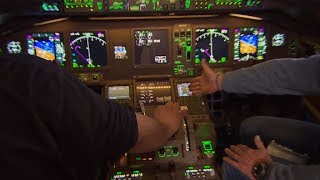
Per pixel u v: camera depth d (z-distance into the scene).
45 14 2.48
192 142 2.42
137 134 0.99
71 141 0.83
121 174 2.30
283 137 2.24
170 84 2.72
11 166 0.73
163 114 1.42
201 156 2.40
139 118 1.26
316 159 2.08
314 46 2.66
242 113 3.11
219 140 3.02
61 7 2.44
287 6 2.53
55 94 0.82
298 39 2.74
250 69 2.09
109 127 0.91
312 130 2.14
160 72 2.76
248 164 1.70
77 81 0.92
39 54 2.64
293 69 1.89
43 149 0.77
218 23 2.69
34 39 2.60
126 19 2.62
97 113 0.89
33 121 0.77
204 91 2.27
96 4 2.45
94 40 2.65
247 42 2.75
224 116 3.04
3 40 2.55
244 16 2.67
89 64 2.70
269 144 2.07
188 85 2.72
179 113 1.46
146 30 2.65
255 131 2.37
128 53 2.69
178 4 2.49
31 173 0.75
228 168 2.20
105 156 0.94
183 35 2.69
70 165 0.84
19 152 0.74
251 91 2.10
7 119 0.76
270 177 1.58
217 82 2.20
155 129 1.29
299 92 1.92
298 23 2.68
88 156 0.87
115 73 2.73
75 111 0.84
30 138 0.76
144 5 2.48
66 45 2.63
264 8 2.58
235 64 2.79
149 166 2.33
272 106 3.04
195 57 2.74
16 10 2.34
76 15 2.51
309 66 1.83
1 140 0.73
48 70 0.88
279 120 2.32
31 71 0.85
